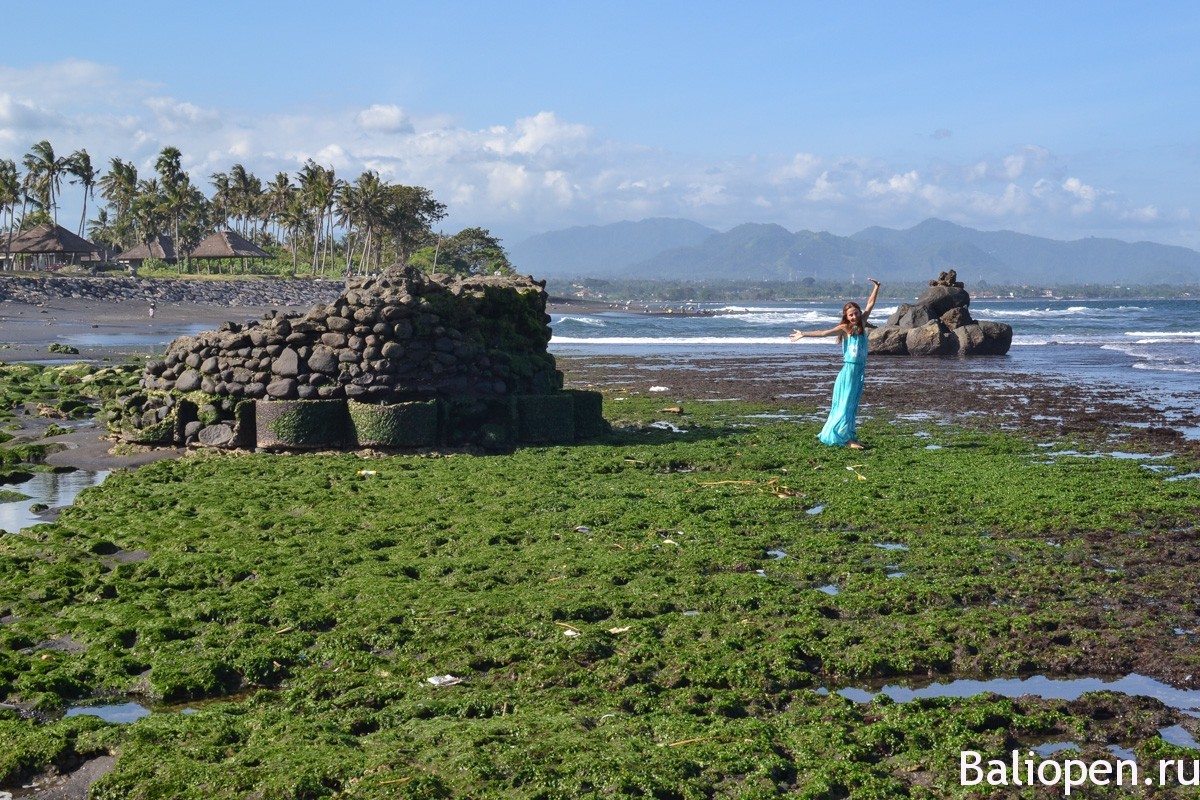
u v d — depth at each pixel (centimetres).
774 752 616
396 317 1739
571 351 5509
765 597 904
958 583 948
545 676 729
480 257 15125
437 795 556
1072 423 2200
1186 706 702
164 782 579
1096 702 693
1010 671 766
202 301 9369
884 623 850
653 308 17450
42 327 6359
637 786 565
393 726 657
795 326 9050
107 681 736
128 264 12419
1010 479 1459
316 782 570
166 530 1148
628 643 800
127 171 12669
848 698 717
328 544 1080
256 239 16025
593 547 1070
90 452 1742
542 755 600
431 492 1353
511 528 1151
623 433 1998
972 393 2909
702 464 1591
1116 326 8262
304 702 694
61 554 1060
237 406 1706
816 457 1655
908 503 1284
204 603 882
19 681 725
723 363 4328
